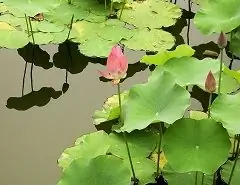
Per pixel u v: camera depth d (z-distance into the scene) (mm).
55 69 3434
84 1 3883
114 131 2707
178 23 3920
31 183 2600
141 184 2455
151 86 2434
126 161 2543
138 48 3490
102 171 2205
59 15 3688
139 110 2363
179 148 2203
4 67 3400
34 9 3285
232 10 3092
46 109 3105
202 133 2215
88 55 3404
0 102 3131
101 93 3232
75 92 3244
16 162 2723
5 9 3768
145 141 2652
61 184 2186
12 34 3512
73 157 2566
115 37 3557
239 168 2510
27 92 3221
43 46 3578
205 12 3166
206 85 2293
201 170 2129
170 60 2734
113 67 2350
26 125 2977
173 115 2254
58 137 2896
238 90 2969
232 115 2275
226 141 2186
